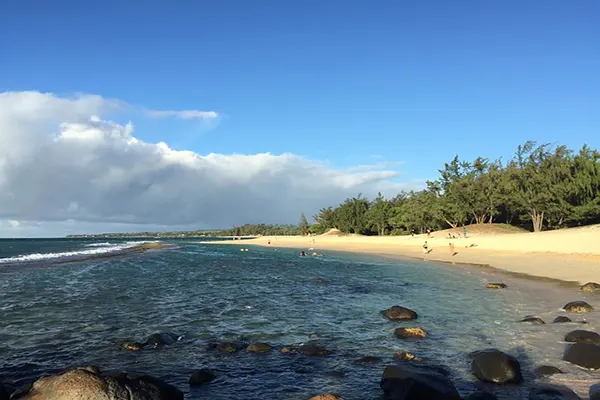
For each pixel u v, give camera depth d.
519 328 13.28
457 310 16.52
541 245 40.94
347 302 18.88
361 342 12.26
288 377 9.49
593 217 56.19
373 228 115.06
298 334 13.30
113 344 12.25
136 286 24.42
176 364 10.45
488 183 75.19
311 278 28.47
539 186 63.22
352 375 9.58
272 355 11.09
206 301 19.30
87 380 5.88
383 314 16.06
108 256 54.25
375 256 52.28
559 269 27.52
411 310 16.12
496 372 8.86
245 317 15.82
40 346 12.09
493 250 44.78
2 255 56.53
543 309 16.08
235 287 24.00
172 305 18.31
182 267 37.94
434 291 21.73
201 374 9.30
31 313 16.62
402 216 98.62
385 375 8.44
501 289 21.34
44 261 44.19
